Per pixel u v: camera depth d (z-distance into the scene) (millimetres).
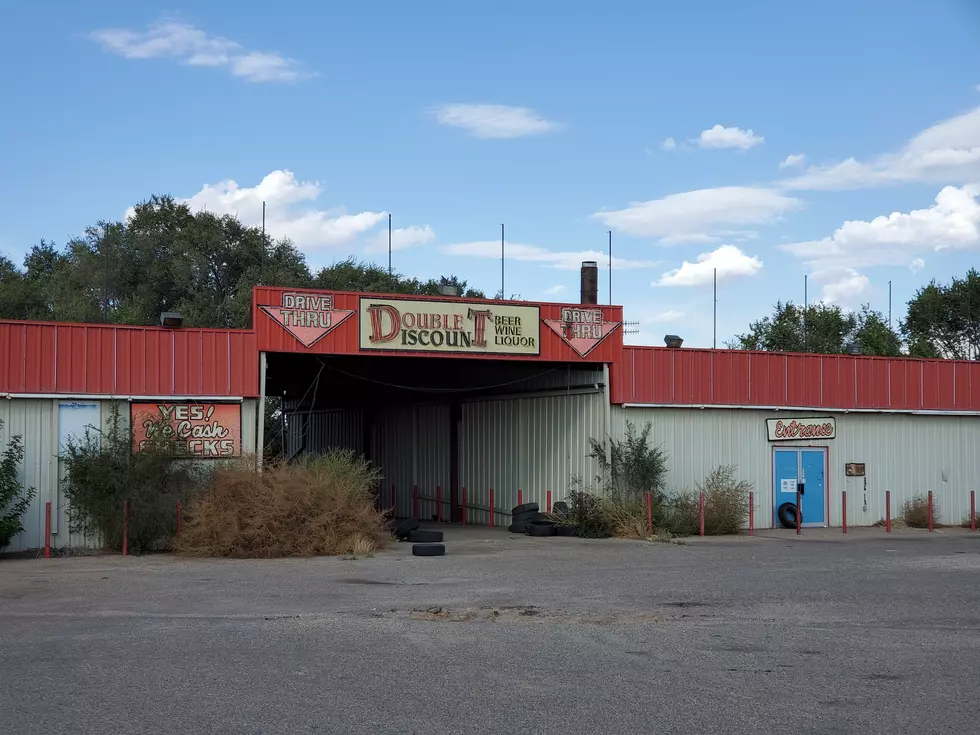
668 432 27812
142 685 8984
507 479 31219
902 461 31016
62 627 12031
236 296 53344
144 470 21219
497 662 10008
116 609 13461
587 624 12219
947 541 24688
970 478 32031
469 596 14633
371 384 35438
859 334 56219
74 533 21438
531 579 16578
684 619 12586
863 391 30469
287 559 19891
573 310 26906
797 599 14273
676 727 7703
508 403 31391
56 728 7598
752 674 9500
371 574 17328
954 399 31828
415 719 7887
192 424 22625
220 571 17797
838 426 30094
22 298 49375
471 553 21141
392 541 23188
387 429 39406
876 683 9164
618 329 27328
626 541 24250
